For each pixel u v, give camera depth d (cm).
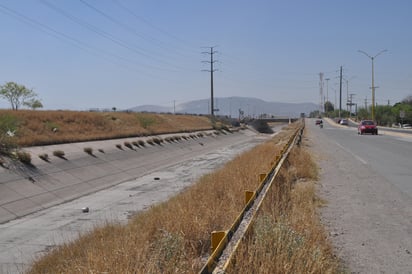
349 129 7019
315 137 4306
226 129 7931
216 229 685
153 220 775
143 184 2283
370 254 621
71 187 2056
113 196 1906
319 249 537
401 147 2884
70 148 2769
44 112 3728
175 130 5572
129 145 3488
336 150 2622
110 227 938
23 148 2395
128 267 473
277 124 17400
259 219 579
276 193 838
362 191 1157
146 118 5341
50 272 670
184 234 636
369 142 3466
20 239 1163
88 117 4188
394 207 952
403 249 646
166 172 2828
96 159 2738
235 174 1284
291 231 551
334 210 920
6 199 1625
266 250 477
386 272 550
